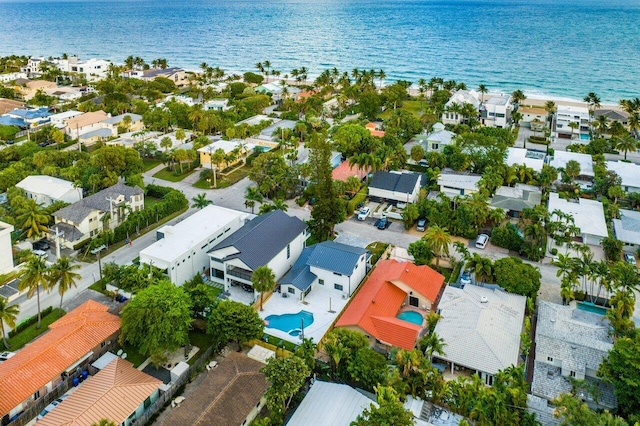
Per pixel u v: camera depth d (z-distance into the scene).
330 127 170.62
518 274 77.75
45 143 159.12
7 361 62.88
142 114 185.25
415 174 121.00
